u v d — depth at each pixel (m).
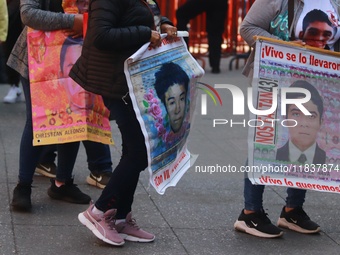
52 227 4.84
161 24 4.55
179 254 4.51
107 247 4.54
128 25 4.27
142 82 4.25
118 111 4.31
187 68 4.61
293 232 5.03
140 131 4.31
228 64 13.37
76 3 4.96
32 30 4.97
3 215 5.00
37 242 4.57
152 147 4.28
